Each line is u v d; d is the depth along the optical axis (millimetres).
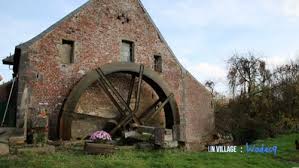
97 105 13023
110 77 13742
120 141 11781
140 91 14242
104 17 13820
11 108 12359
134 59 14461
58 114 11891
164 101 14492
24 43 11641
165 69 15555
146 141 11461
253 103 23094
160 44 15648
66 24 12719
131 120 13445
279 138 19016
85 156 8766
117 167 7688
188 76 16344
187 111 15773
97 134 10250
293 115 22188
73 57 12680
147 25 15328
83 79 12164
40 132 10203
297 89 22422
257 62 25547
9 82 14172
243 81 25609
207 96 16906
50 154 8758
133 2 15000
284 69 24609
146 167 7973
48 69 11977
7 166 7090
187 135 15453
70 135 11500
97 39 13438
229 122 19484
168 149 11266
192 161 9289
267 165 10156
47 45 12117
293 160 11664
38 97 11523
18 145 9289
